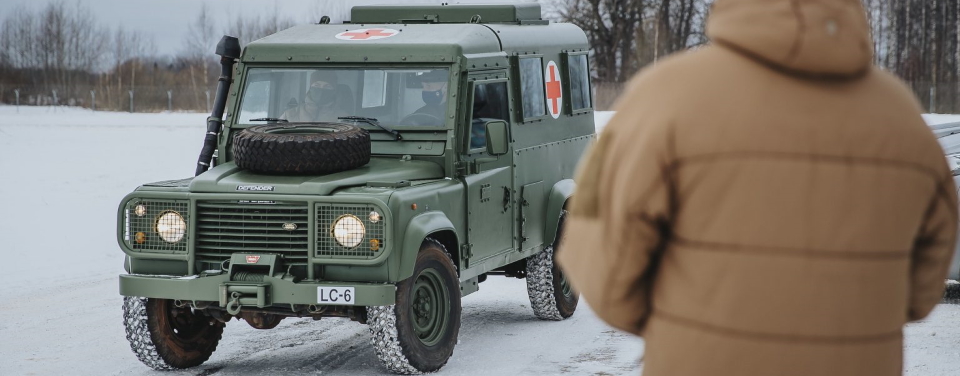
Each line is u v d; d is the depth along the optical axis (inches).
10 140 1409.9
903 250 119.8
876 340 118.0
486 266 394.9
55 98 2691.9
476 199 385.1
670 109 118.3
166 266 349.7
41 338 415.2
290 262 337.7
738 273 116.0
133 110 2566.4
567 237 131.6
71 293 513.3
